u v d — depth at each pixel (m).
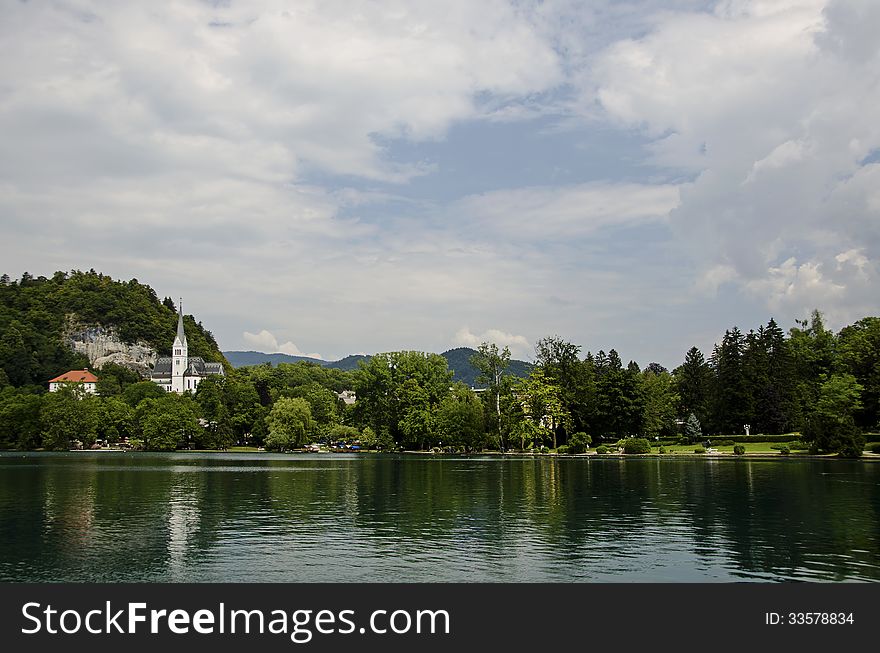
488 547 33.88
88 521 42.75
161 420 168.00
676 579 28.09
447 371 160.38
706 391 158.25
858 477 71.69
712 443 133.25
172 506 50.09
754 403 137.75
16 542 35.69
